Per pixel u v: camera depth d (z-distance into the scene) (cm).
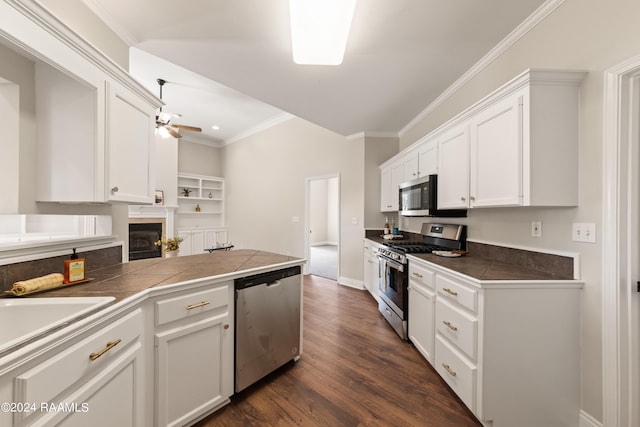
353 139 443
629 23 126
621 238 129
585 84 145
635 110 128
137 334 119
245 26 185
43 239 159
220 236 673
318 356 221
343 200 459
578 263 147
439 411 160
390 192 379
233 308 165
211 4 166
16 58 124
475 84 240
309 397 171
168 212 579
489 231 220
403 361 214
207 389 150
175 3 165
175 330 136
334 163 471
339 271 462
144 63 328
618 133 129
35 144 133
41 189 134
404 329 246
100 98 133
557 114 148
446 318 179
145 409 126
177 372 137
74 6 158
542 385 146
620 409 128
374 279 356
